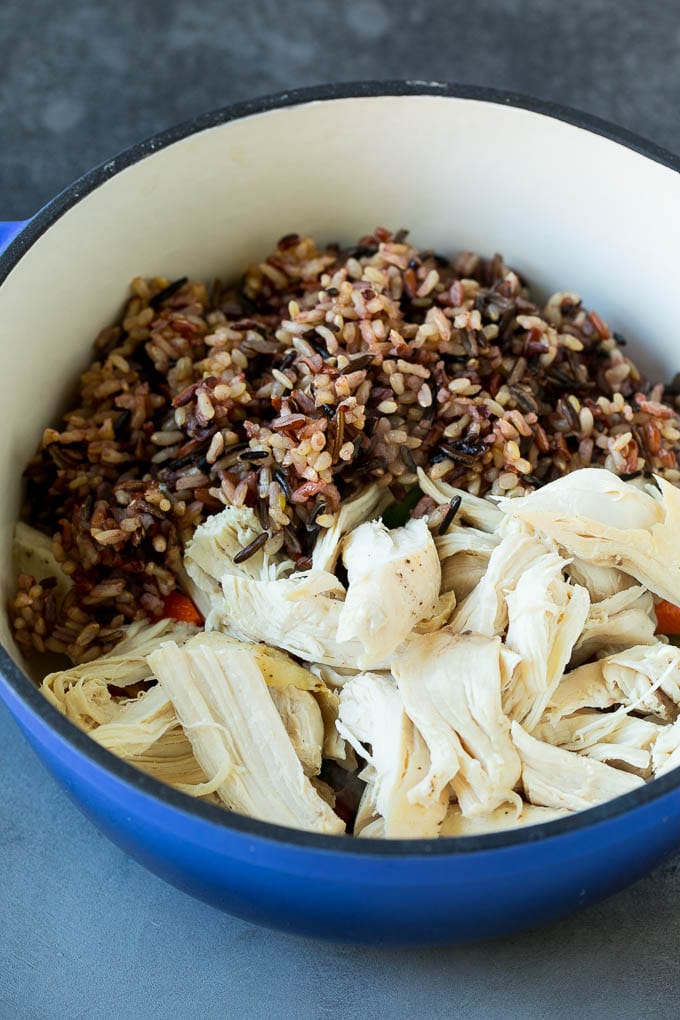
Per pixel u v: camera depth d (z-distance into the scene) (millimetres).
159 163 603
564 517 555
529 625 537
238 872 497
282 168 634
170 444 604
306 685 556
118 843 537
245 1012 561
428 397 596
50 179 733
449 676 534
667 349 644
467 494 587
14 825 600
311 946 573
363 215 659
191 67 758
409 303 629
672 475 609
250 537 576
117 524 583
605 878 516
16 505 599
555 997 563
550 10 775
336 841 469
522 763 530
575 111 613
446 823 529
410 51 765
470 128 626
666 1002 562
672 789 481
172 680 548
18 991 565
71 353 618
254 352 614
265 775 540
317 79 758
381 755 530
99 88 752
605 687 552
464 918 511
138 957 572
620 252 638
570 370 627
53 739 490
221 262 655
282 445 581
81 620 587
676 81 761
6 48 757
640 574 567
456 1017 560
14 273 569
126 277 627
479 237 661
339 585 558
